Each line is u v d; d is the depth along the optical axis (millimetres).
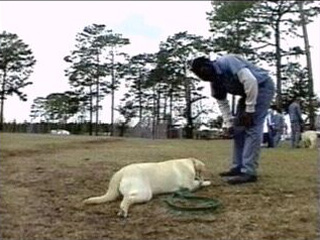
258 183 5641
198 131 32625
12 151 10211
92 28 39906
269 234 3934
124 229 4184
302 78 19469
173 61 36562
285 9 20891
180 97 37250
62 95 41062
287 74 20703
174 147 12086
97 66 40312
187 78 36125
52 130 38312
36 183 6016
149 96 40031
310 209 4469
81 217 4539
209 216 4441
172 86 37250
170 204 4723
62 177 6375
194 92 36000
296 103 13508
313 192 5102
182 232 4066
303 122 15797
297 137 12859
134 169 5004
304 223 4133
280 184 5555
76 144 13336
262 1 21250
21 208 4852
